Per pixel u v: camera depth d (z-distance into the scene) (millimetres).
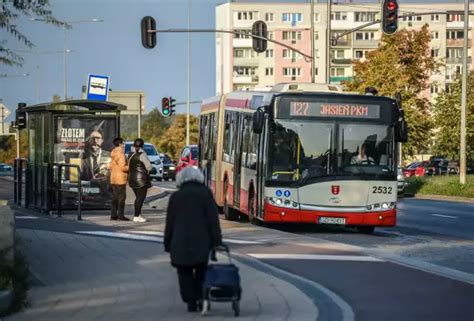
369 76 66188
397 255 20484
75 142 28688
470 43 151750
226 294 12164
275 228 27672
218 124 33094
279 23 154750
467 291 15375
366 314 13164
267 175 25156
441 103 84688
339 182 25156
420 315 13109
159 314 12484
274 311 12891
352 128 25375
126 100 69438
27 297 13609
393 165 25469
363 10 153375
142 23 42125
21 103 36500
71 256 18375
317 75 152250
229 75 155000
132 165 26422
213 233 12172
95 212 29938
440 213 36688
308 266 18219
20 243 19188
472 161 87562
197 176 12320
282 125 25203
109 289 14539
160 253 18906
